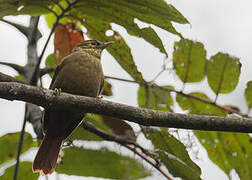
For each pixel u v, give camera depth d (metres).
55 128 10.20
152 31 9.25
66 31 11.39
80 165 10.52
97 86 10.55
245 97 10.41
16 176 9.59
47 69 10.16
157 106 11.16
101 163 10.48
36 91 8.19
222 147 10.69
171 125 8.45
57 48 11.43
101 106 8.42
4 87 7.97
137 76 10.47
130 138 10.27
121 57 10.28
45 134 10.23
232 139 10.62
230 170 10.69
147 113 8.41
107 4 9.06
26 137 10.22
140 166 10.05
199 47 10.58
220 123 8.36
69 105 8.38
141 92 11.20
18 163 9.62
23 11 9.29
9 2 8.84
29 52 10.64
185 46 10.60
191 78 10.67
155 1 8.44
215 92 10.56
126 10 9.05
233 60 10.55
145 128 9.98
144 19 9.13
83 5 9.24
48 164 10.05
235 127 8.36
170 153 9.97
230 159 10.67
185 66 10.65
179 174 10.09
